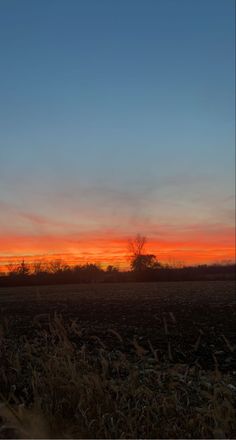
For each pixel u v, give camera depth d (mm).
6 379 8766
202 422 6879
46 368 8617
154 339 14820
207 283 59469
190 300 29062
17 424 7277
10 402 8242
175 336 15328
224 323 18297
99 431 6812
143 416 7070
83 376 7969
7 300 31938
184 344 13922
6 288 54125
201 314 21406
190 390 8336
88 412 7238
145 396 7715
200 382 8859
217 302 27172
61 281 74375
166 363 10812
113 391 8062
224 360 11820
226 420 6754
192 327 17312
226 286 48938
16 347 11102
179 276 80438
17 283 70312
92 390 7648
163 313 21984
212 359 11961
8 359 9656
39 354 10031
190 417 7184
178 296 33000
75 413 7422
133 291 41562
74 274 76062
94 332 16109
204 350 13031
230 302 27016
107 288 49594
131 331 16375
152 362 10938
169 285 54125
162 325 17906
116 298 32344
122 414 6941
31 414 7453
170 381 8391
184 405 7738
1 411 7816
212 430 6621
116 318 20328
